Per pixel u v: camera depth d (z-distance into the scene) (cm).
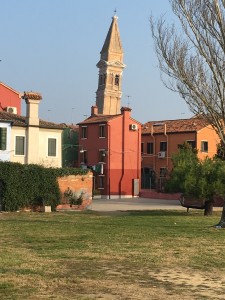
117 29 13200
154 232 1850
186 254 1302
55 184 3647
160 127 6956
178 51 2147
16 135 4516
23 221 2494
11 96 5481
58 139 4778
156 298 831
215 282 972
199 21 2117
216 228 2047
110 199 5988
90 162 6600
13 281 942
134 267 1116
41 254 1282
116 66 12988
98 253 1305
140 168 6588
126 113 6506
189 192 3097
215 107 2138
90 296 838
